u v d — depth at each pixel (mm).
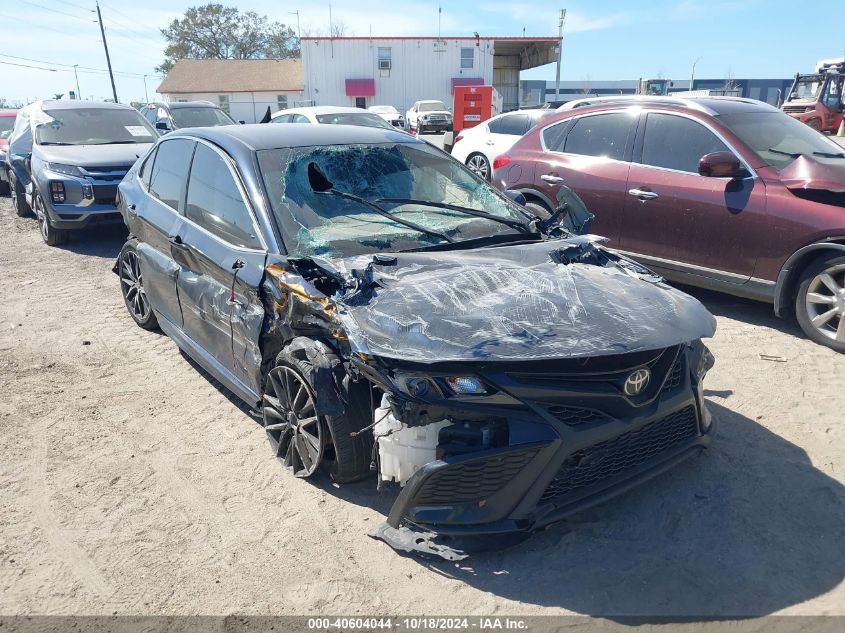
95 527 3146
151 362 5070
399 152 4344
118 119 10148
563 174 6449
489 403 2619
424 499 2740
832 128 24844
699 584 2684
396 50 42125
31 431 4047
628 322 2795
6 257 8422
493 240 3771
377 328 2791
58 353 5258
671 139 5766
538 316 2781
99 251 8734
